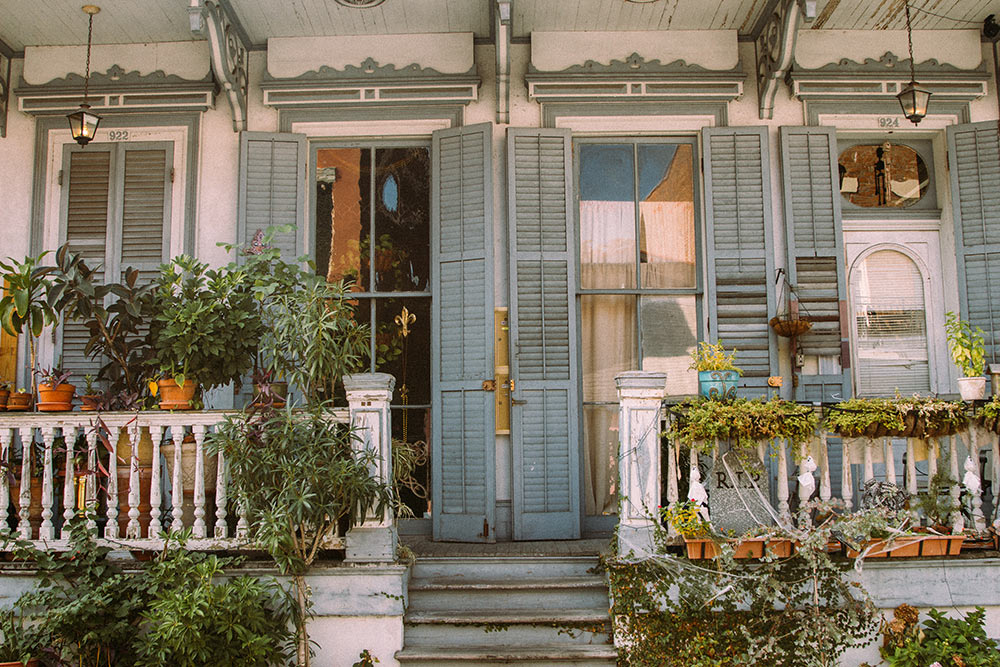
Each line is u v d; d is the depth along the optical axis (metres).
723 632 4.46
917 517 4.62
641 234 6.36
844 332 6.11
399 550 5.03
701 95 6.26
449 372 6.04
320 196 6.41
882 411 4.69
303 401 5.85
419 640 4.70
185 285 5.10
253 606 4.30
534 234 6.12
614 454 6.19
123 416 4.81
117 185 6.33
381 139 6.42
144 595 4.54
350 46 6.35
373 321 6.28
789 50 5.86
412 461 5.91
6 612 4.53
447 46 6.35
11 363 6.14
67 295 5.07
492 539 5.78
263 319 5.25
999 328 6.06
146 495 5.05
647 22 6.21
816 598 4.34
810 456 4.69
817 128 6.26
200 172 6.34
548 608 4.84
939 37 6.36
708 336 6.20
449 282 6.12
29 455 4.88
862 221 6.44
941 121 6.35
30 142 6.36
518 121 6.33
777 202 6.29
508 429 6.02
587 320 6.29
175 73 6.37
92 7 5.85
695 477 4.59
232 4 5.86
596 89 6.27
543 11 6.03
